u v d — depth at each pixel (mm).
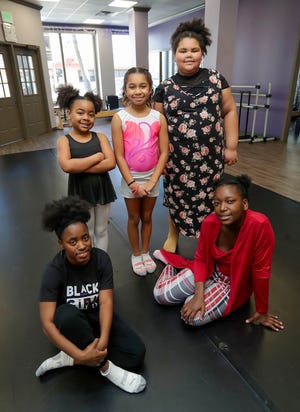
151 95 1617
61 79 9945
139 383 1146
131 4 7027
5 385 1195
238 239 1300
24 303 1653
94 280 1193
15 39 6035
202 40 1551
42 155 5141
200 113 1606
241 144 5477
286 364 1257
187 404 1108
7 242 2311
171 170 1767
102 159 1543
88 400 1130
